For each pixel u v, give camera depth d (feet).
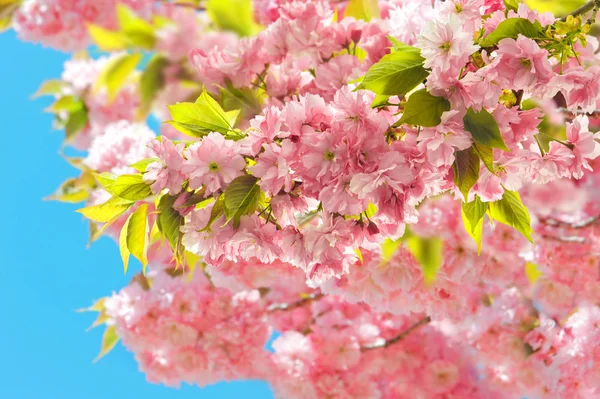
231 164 5.71
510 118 5.67
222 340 10.84
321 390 11.12
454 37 5.60
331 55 7.12
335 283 8.48
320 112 5.70
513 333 10.07
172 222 5.77
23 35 10.71
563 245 9.73
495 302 10.33
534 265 10.17
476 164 5.65
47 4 10.48
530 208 9.78
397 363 11.71
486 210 5.95
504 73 5.63
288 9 7.07
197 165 5.71
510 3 5.86
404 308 8.65
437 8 6.66
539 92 5.67
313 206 5.82
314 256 5.78
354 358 11.22
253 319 10.94
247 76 7.09
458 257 8.15
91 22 10.51
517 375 10.26
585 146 5.80
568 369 9.75
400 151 5.66
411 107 5.62
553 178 5.87
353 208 5.65
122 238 5.91
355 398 11.14
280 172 5.65
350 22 7.06
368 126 5.66
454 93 5.63
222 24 8.62
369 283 8.43
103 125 11.50
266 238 5.74
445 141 5.61
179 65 8.93
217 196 5.74
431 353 11.87
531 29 5.69
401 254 8.11
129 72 9.47
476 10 5.79
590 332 9.69
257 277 9.72
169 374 11.23
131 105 11.47
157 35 8.93
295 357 11.23
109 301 10.68
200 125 5.85
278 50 7.10
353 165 5.63
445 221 8.01
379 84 5.67
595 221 9.62
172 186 5.72
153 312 10.59
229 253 5.80
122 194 5.82
